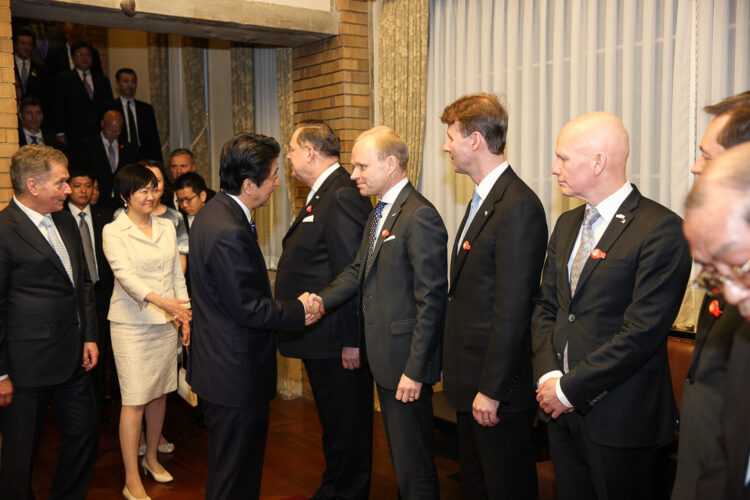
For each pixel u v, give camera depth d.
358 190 2.70
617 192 1.82
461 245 2.16
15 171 2.48
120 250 3.02
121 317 3.05
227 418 2.18
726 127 1.42
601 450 1.78
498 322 1.96
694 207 0.94
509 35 3.69
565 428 1.89
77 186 3.96
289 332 2.77
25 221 2.51
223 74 5.74
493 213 2.05
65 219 2.70
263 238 5.39
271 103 5.20
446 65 4.06
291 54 4.73
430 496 2.32
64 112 5.63
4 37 3.35
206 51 5.89
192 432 4.09
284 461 3.60
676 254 1.68
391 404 2.30
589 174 1.80
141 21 3.87
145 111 5.89
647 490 1.80
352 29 4.36
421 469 2.31
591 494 1.91
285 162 4.83
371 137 2.34
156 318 3.08
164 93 6.53
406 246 2.26
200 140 5.95
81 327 2.69
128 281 2.96
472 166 2.14
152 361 3.11
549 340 1.92
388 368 2.29
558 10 3.43
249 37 4.37
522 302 1.94
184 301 3.05
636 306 1.69
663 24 3.05
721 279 0.94
